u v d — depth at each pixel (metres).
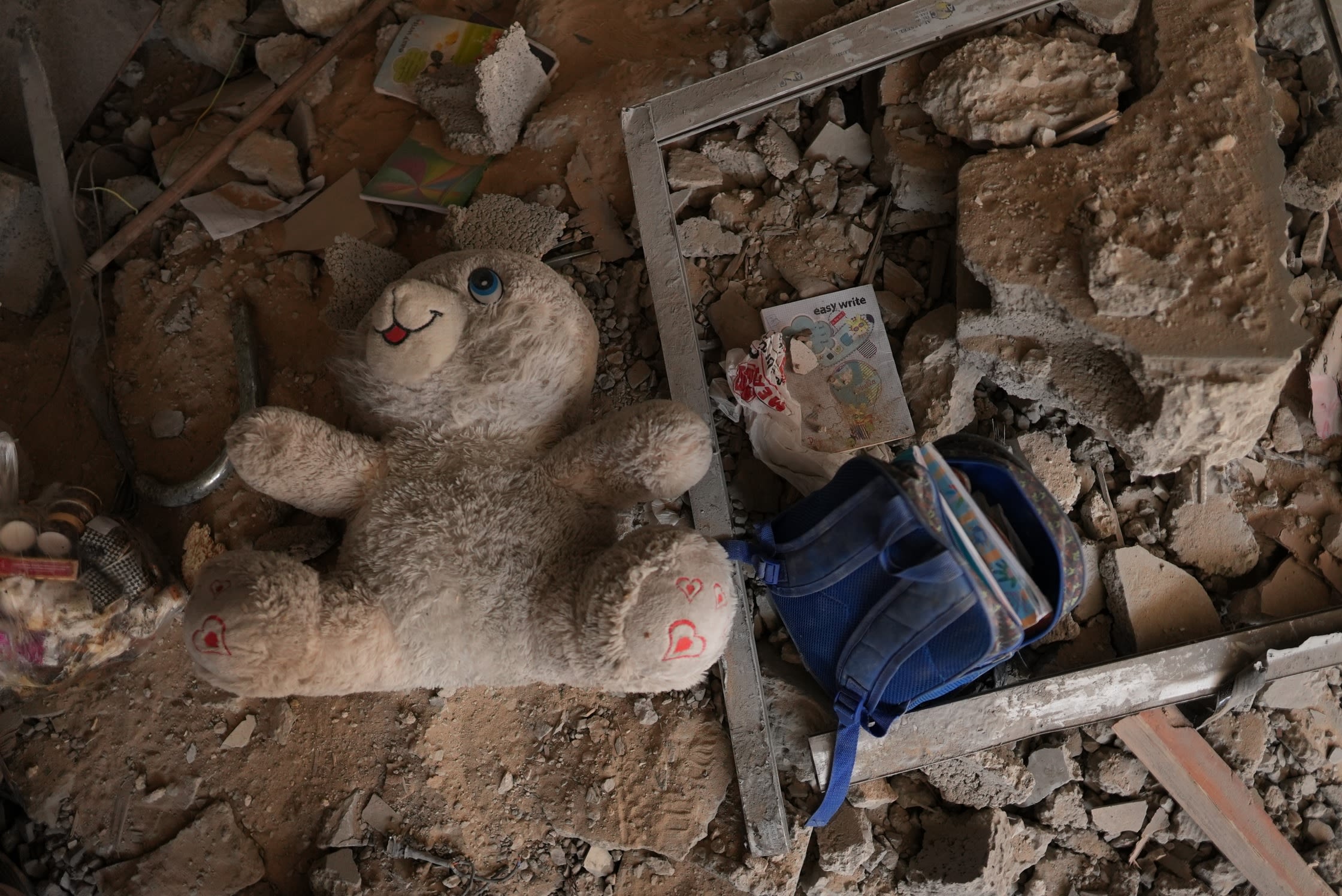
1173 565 2.25
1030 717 2.13
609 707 2.27
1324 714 2.22
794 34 2.56
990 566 1.79
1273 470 2.30
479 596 1.84
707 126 2.47
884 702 2.06
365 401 2.01
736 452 2.39
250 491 2.31
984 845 2.14
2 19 2.62
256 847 2.22
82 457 2.47
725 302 2.45
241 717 2.26
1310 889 2.16
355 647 1.78
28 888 2.18
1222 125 2.19
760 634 2.34
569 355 1.96
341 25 2.75
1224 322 2.02
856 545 1.87
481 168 2.58
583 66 2.69
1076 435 2.32
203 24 2.76
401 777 2.21
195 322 2.48
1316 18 2.39
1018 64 2.28
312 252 2.53
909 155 2.39
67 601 1.97
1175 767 2.18
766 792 2.16
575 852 2.24
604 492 1.93
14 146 2.73
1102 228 2.11
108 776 2.24
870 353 2.37
